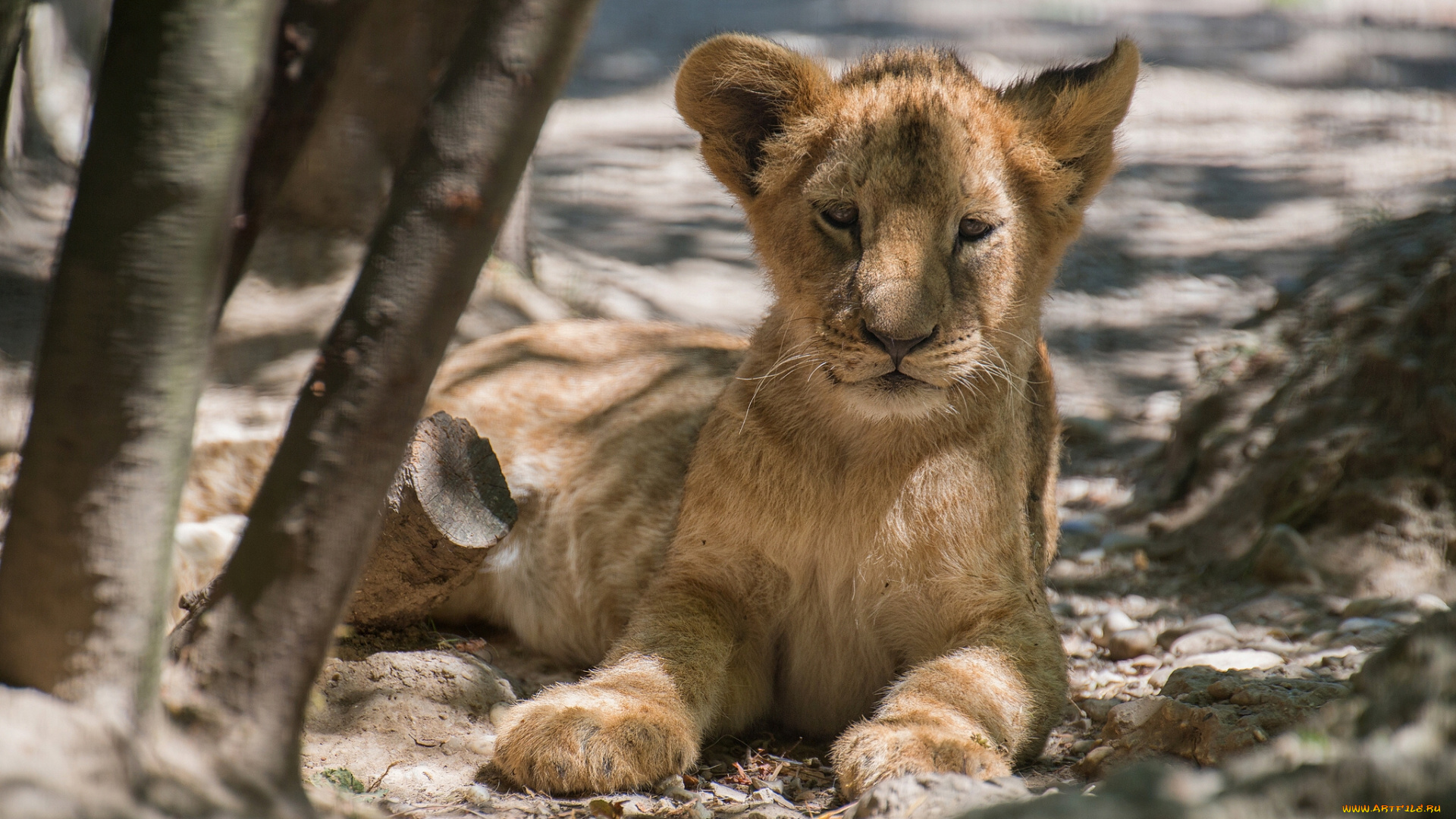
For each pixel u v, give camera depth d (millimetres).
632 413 10797
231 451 10133
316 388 4164
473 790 7578
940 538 8930
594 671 8945
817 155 8984
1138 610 11734
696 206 30172
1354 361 13000
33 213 17984
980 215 8711
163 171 3646
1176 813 4289
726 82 9328
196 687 4250
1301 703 7887
